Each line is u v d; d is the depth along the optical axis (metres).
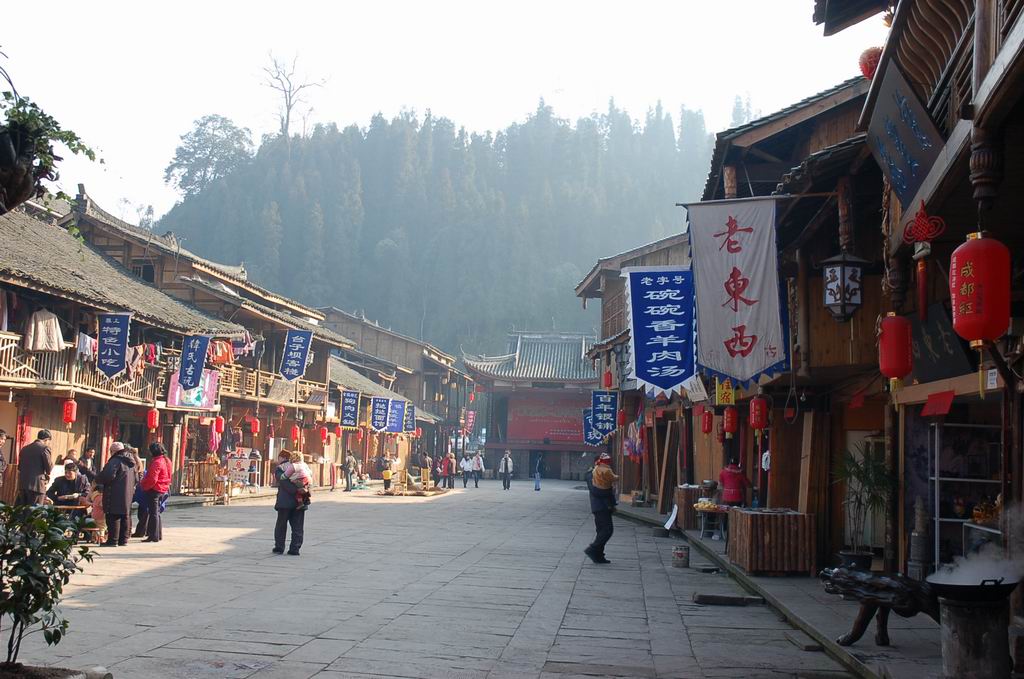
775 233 10.31
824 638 7.88
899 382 7.92
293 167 103.62
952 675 5.57
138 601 9.31
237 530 17.75
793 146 14.66
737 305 10.30
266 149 106.56
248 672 6.60
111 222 29.73
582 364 58.19
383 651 7.46
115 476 14.30
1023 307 7.54
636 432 29.47
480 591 10.88
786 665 7.38
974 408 9.97
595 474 14.20
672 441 24.53
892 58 6.08
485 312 88.81
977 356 8.39
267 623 8.42
